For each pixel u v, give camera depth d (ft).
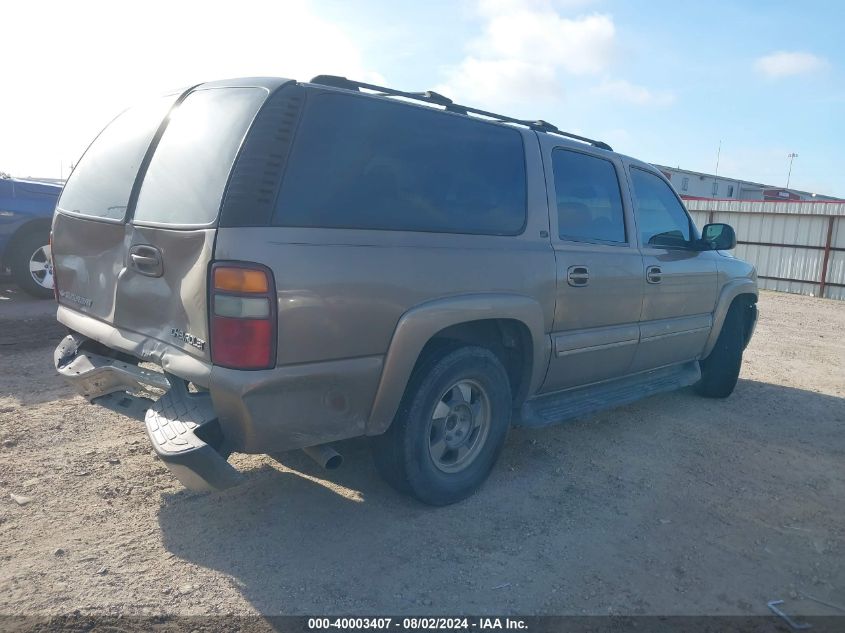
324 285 9.29
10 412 15.42
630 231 15.47
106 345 11.39
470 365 11.57
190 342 9.29
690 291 17.26
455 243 11.21
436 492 11.56
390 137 10.69
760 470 14.65
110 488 11.94
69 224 12.03
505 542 10.92
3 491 11.66
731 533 11.73
